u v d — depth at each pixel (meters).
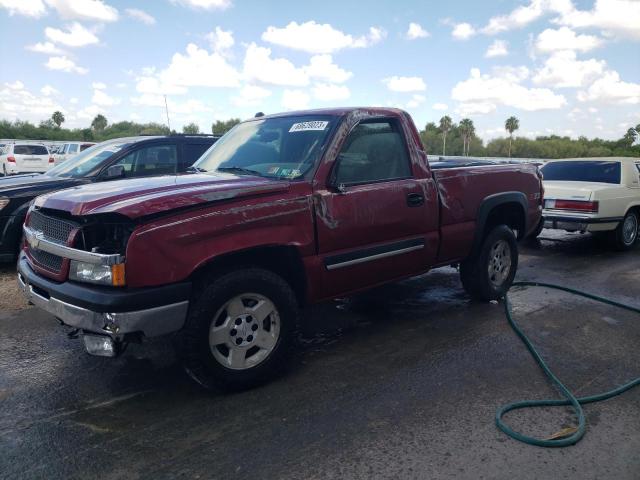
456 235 5.23
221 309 3.55
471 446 3.09
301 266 3.96
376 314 5.59
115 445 3.08
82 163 7.71
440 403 3.62
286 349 3.90
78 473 2.82
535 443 3.11
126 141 7.80
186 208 3.38
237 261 3.73
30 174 8.11
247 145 4.79
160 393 3.75
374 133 4.58
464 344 4.73
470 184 5.36
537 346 4.69
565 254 9.34
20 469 2.85
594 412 3.52
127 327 3.18
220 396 3.71
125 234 3.28
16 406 3.54
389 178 4.62
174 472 2.83
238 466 2.88
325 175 4.09
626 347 4.69
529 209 6.25
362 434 3.21
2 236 6.69
